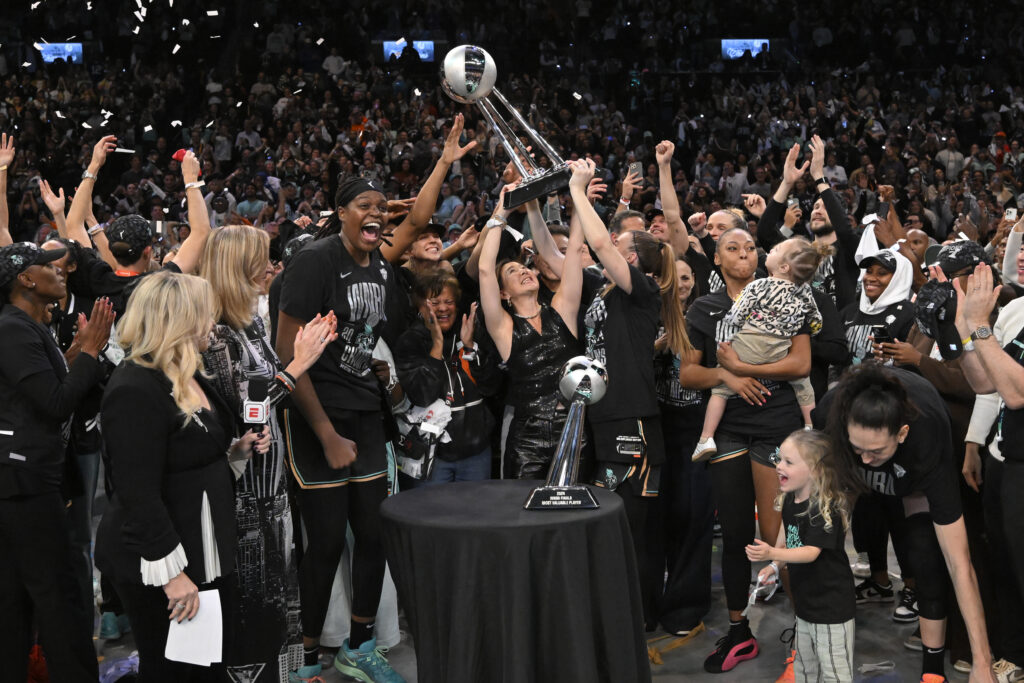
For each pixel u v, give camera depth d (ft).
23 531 9.36
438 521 8.64
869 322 13.24
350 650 11.29
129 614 8.46
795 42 70.59
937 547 10.65
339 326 10.75
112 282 12.04
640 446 11.34
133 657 11.85
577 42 69.87
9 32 64.69
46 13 65.57
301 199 43.55
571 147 53.72
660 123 62.75
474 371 12.55
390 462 12.26
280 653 9.73
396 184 45.11
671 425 13.03
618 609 8.80
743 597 11.82
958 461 11.59
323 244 10.74
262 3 67.31
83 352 9.54
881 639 12.44
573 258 11.55
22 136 53.11
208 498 8.42
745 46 71.36
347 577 12.37
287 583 9.72
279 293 11.50
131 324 8.11
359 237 10.69
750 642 11.93
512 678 8.36
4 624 9.46
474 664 8.46
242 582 9.32
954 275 9.96
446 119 51.21
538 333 11.64
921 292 10.07
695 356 12.01
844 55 69.67
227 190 41.68
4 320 9.33
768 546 9.91
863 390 9.53
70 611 9.66
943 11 70.64
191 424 8.29
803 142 55.01
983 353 9.46
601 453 11.42
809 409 11.87
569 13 70.54
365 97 58.23
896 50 68.74
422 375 12.08
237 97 58.75
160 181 47.29
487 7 70.18
